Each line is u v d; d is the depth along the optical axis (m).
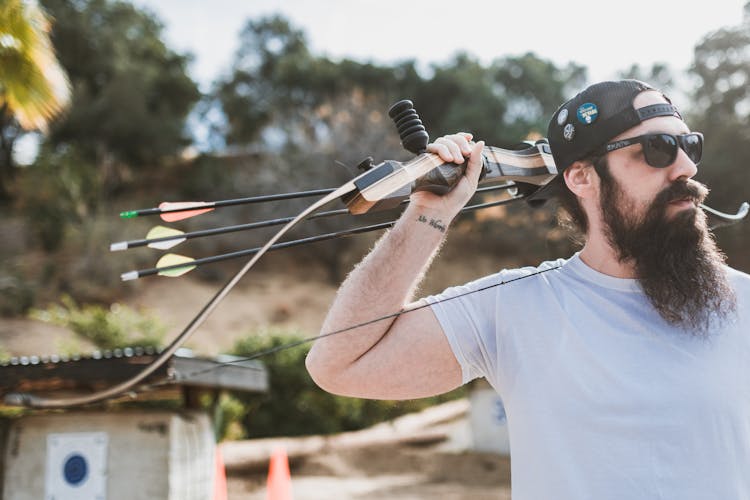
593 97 1.52
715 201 21.20
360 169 1.49
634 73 27.17
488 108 37.91
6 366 5.05
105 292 26.52
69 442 5.43
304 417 14.79
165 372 4.94
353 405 15.72
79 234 27.67
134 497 5.34
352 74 40.22
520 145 1.64
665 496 1.29
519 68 41.06
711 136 22.75
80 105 35.62
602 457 1.34
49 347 18.56
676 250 1.44
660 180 1.45
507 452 13.36
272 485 7.06
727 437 1.33
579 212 1.59
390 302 1.50
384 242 1.52
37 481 5.44
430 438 14.30
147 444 5.39
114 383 4.99
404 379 1.55
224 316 27.11
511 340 1.50
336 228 29.59
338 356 1.52
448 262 28.86
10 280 23.48
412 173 1.43
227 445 12.98
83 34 37.94
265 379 6.82
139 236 28.34
